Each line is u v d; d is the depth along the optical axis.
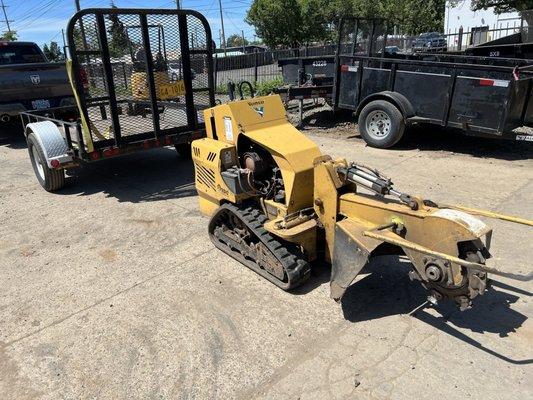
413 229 3.16
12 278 4.44
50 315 3.82
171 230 5.31
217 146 4.46
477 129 7.28
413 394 2.82
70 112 8.48
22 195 6.83
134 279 4.29
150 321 3.65
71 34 5.46
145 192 6.68
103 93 5.99
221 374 3.06
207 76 6.85
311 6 29.19
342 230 3.33
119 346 3.39
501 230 4.86
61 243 5.14
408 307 3.66
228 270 4.35
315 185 3.77
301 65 11.31
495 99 6.97
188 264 4.50
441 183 6.37
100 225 5.57
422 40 23.12
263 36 30.20
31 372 3.18
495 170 6.86
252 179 4.21
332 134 9.77
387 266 4.27
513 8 20.34
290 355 3.20
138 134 6.34
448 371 2.98
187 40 6.43
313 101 13.12
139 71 6.25
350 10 29.98
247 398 2.86
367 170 3.50
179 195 6.47
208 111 4.64
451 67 7.28
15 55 11.02
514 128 7.38
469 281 2.92
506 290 3.82
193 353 3.27
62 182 6.80
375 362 3.09
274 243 3.89
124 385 3.02
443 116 7.59
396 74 7.97
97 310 3.84
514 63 8.48
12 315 3.84
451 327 3.40
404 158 7.66
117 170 7.84
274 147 3.97
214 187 4.57
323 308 3.69
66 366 3.22
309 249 3.89
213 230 4.82
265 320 3.58
